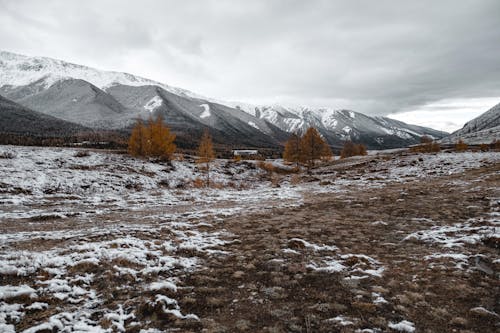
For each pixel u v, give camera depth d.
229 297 8.49
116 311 7.52
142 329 6.78
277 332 6.67
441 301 8.05
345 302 8.11
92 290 8.66
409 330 6.71
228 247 13.27
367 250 12.48
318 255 11.95
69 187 32.25
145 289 8.79
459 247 11.98
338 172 51.06
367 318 7.25
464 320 7.04
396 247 12.77
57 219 19.47
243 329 6.82
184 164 55.06
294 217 19.11
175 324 6.99
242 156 123.50
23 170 33.34
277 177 60.78
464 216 16.62
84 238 13.80
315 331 6.74
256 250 12.66
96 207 24.53
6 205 23.44
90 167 41.16
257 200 28.77
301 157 56.75
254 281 9.57
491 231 13.03
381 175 41.16
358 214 19.41
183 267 10.75
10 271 9.32
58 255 11.20
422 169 40.47
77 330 6.62
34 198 26.80
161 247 12.73
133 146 50.78
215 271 10.39
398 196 24.62
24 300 7.86
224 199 30.25
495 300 7.99
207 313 7.59
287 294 8.62
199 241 13.93
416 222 16.47
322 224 17.00
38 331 6.52
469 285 8.85
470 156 42.84
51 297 8.08
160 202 27.94
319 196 28.92
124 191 35.12
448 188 25.95
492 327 6.83
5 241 13.50
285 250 12.41
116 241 12.77
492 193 21.38
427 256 11.30
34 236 14.51
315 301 8.21
